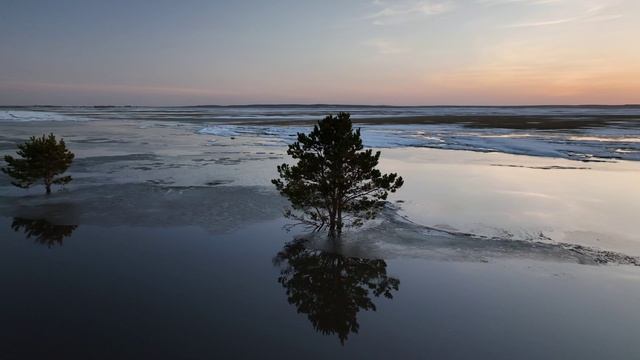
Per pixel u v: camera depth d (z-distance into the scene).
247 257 13.99
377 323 9.89
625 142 48.69
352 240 15.46
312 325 9.77
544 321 9.88
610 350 8.73
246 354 8.52
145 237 15.82
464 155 40.22
